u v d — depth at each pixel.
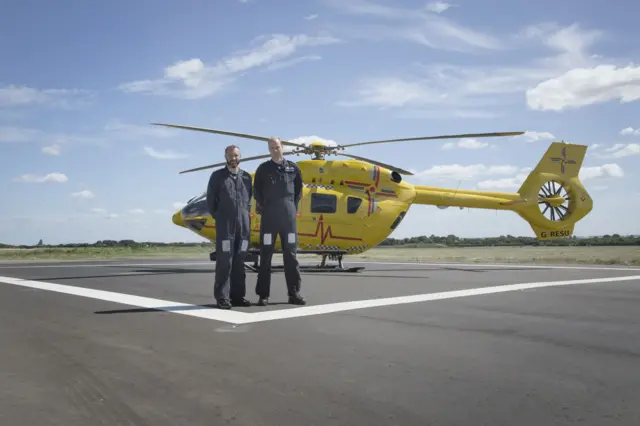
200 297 6.42
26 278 9.46
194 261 19.55
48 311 5.18
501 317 4.95
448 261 20.09
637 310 5.48
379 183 13.53
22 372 2.89
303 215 12.90
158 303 5.82
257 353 3.37
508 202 15.87
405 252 35.09
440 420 2.18
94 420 2.16
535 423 2.15
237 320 4.64
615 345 3.70
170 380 2.74
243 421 2.16
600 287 8.08
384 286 8.13
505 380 2.78
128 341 3.72
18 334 3.98
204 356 3.28
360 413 2.26
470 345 3.66
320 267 13.86
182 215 12.73
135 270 12.43
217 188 5.57
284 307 5.59
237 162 5.70
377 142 12.56
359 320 4.69
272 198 5.93
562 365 3.12
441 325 4.46
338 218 13.06
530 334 4.09
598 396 2.51
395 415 2.24
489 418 2.21
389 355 3.34
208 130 11.38
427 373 2.91
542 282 8.99
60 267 14.04
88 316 4.86
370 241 13.44
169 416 2.21
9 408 2.30
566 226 17.09
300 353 3.37
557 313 5.24
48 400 2.41
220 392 2.54
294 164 6.08
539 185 16.50
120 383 2.68
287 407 2.33
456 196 14.85
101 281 8.77
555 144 16.92
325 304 5.82
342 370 2.96
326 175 13.22
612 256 22.84
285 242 5.89
